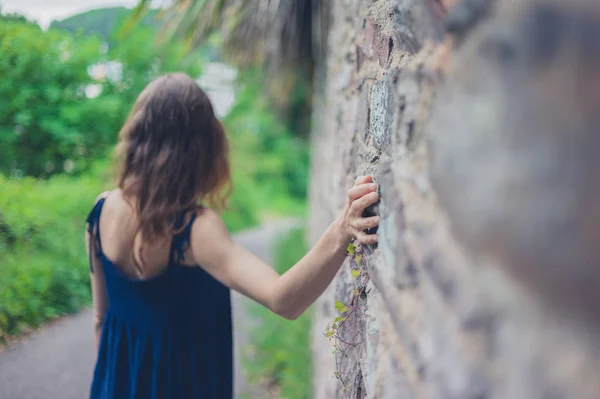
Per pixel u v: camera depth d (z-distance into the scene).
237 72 5.84
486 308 0.55
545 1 0.44
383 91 1.24
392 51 1.19
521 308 0.48
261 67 5.27
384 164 1.13
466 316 0.60
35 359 4.00
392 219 1.02
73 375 3.72
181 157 1.41
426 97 0.82
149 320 1.42
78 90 9.62
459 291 0.62
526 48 0.47
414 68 0.92
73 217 6.29
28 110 8.68
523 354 0.48
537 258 0.44
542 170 0.43
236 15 3.55
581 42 0.40
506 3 0.52
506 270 0.50
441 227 0.70
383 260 1.08
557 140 0.42
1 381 3.59
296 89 6.84
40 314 4.79
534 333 0.46
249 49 4.39
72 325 4.80
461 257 0.62
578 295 0.40
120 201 1.46
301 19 3.91
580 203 0.39
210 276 1.45
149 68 10.20
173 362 1.41
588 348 0.40
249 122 20.81
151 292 1.40
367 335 1.23
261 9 3.37
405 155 0.96
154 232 1.36
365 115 1.54
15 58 8.60
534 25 0.45
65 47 9.24
